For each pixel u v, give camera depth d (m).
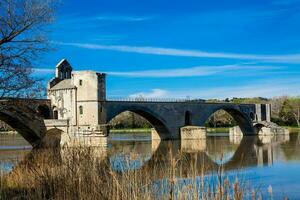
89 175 24.83
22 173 30.38
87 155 27.42
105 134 99.88
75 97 101.88
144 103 115.06
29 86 36.62
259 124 152.25
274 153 73.50
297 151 76.62
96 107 101.00
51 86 106.19
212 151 78.94
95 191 22.89
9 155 68.38
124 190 21.56
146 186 21.38
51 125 94.88
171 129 122.81
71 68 113.69
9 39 35.88
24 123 87.00
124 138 128.12
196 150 81.81
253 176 45.25
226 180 19.48
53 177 26.62
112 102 106.31
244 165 55.12
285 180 42.62
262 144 99.00
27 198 25.48
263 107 160.00
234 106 145.50
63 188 24.89
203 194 19.48
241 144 101.00
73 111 101.62
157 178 24.02
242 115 148.50
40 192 25.17
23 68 36.09
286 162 58.81
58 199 24.19
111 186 22.64
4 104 37.81
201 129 121.56
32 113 90.31
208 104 136.00
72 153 28.30
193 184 20.36
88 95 101.19
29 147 91.69
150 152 76.25
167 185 22.00
